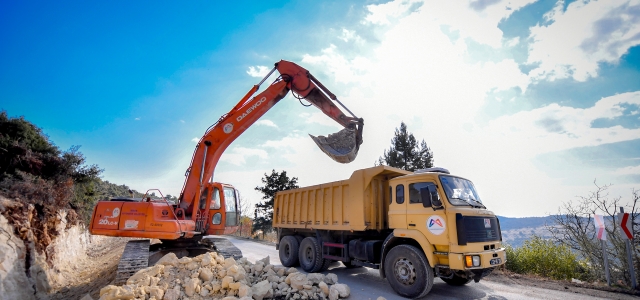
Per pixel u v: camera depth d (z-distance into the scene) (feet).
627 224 24.76
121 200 30.96
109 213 29.07
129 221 28.43
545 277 29.63
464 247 20.49
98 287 27.37
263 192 89.71
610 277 27.61
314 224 32.42
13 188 30.12
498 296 22.97
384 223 27.99
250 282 21.71
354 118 32.32
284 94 33.86
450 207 21.61
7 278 21.63
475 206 23.32
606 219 29.71
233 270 20.48
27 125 43.75
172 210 29.76
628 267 26.09
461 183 24.39
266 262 25.86
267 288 20.18
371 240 27.40
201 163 31.71
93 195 53.52
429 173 23.75
